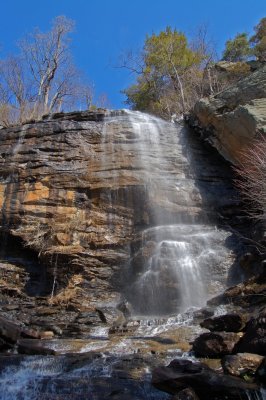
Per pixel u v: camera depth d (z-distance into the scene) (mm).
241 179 15383
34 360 7598
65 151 16531
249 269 11906
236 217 15086
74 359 7531
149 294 12453
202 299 12141
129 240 14562
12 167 16234
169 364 6625
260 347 6406
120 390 6262
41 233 14484
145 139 17125
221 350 7000
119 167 16125
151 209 15148
